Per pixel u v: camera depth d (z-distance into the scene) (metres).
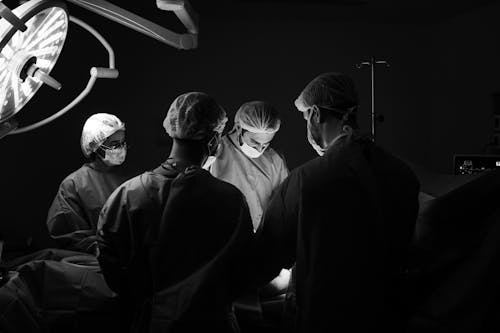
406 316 1.74
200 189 1.53
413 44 3.93
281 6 3.55
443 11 3.64
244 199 1.61
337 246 1.50
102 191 2.43
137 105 3.74
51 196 3.60
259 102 2.25
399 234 1.57
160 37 1.95
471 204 1.68
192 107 1.58
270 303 1.89
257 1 3.45
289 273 2.07
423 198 1.95
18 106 1.56
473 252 1.69
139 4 3.63
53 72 3.58
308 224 1.51
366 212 1.50
